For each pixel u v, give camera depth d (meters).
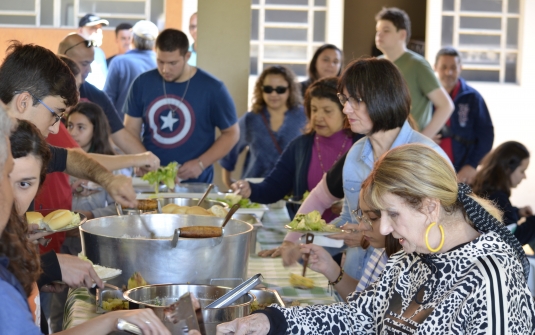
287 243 2.63
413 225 1.46
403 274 1.58
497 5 7.81
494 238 1.45
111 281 1.92
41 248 2.68
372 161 2.45
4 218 1.09
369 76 2.31
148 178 3.58
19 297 1.12
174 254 1.89
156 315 1.46
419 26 8.05
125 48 6.75
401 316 1.54
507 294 1.37
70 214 2.17
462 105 5.33
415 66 4.71
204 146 4.38
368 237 2.12
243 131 4.76
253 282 1.70
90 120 3.69
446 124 5.35
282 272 2.47
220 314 1.62
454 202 1.46
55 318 2.99
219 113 4.36
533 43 7.85
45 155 1.56
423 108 4.76
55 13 7.52
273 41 8.09
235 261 2.01
